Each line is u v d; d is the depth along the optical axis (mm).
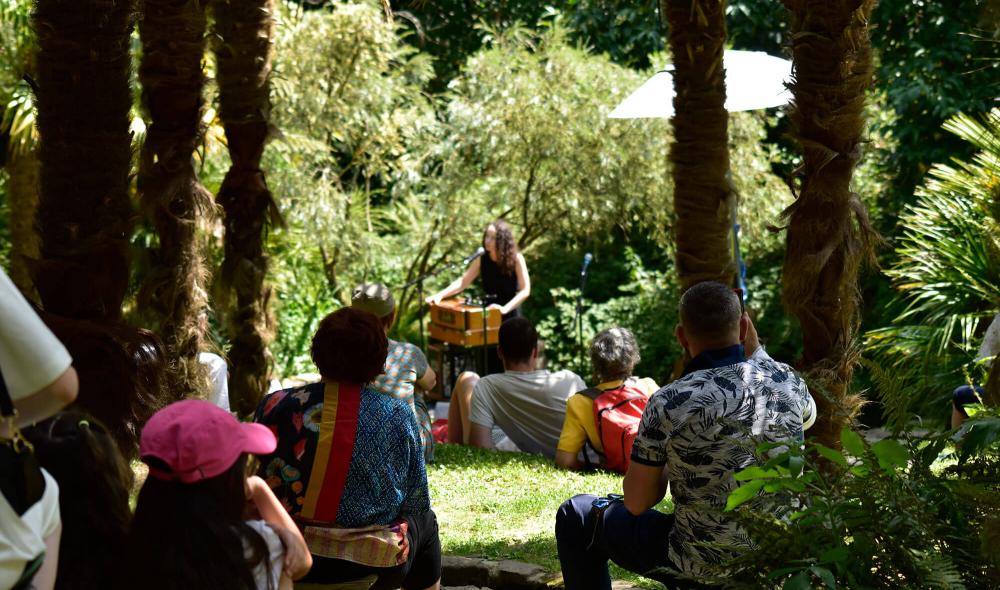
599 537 3588
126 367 3945
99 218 4246
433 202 14273
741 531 3123
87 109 4199
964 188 9070
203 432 2320
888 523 2568
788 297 4332
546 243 15398
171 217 4973
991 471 2703
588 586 3727
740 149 13953
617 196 13820
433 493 5668
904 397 2869
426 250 14523
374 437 3289
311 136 12914
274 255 12844
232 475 2367
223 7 5676
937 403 8367
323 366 3314
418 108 14312
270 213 5922
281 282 12961
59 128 4207
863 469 2719
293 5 13109
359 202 14125
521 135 13633
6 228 11891
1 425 1912
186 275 5023
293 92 12500
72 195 4215
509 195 14172
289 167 12781
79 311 4219
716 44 5305
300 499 3260
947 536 2580
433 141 14406
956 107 12344
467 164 14133
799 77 4207
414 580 3689
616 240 16234
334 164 13711
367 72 12945
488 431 6844
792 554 2623
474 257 10102
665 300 14422
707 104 5352
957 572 2461
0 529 1839
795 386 3273
